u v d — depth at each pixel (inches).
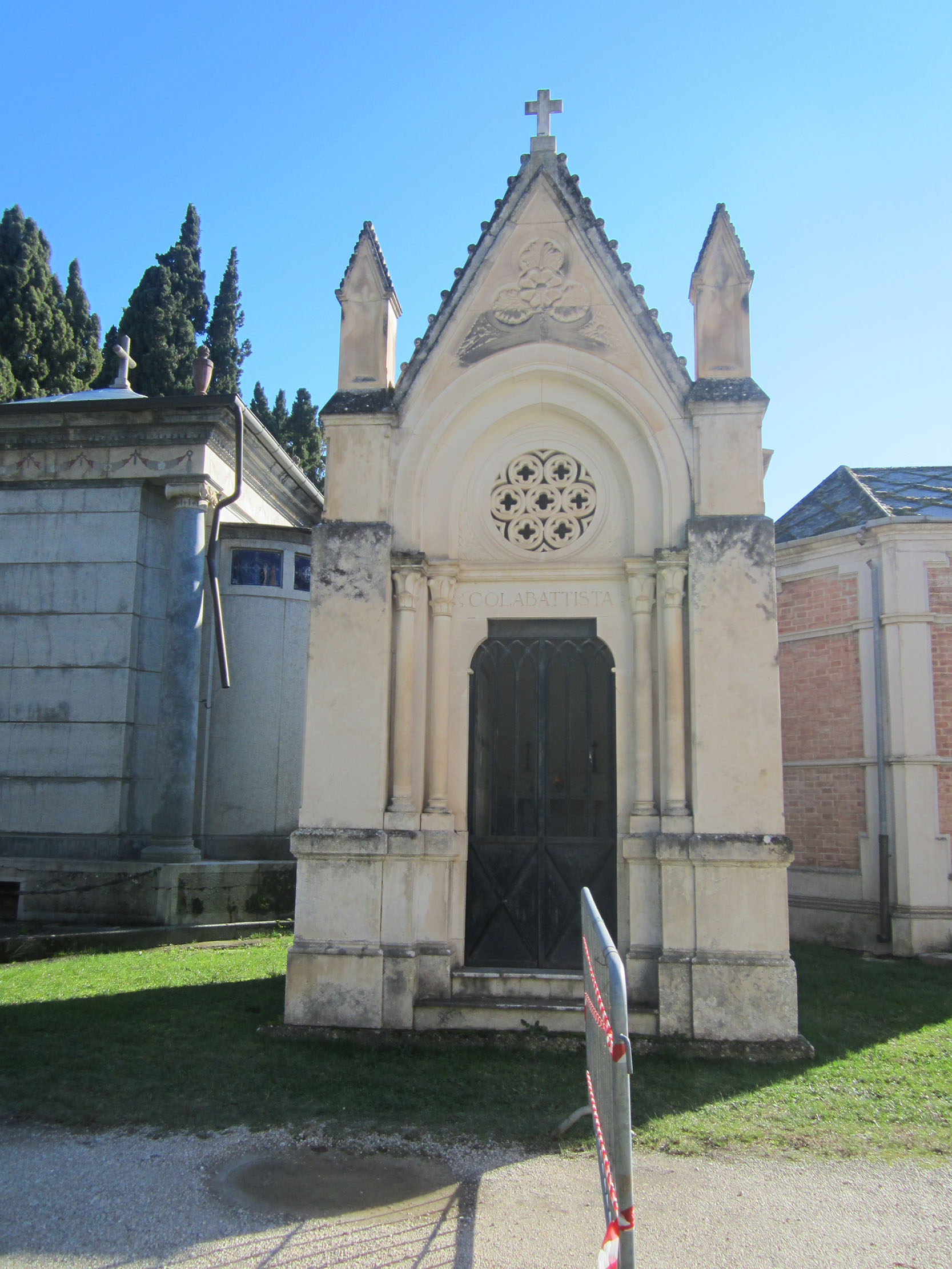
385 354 343.9
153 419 532.4
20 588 537.0
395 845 307.6
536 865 324.5
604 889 320.2
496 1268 164.7
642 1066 273.7
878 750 480.7
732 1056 280.8
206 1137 222.2
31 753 522.9
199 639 527.8
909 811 463.8
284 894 518.3
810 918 505.0
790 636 531.8
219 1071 266.2
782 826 296.5
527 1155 212.8
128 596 528.7
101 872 490.3
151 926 480.7
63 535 538.3
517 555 335.0
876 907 475.2
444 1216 184.1
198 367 538.0
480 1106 241.4
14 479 544.1
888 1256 171.0
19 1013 328.2
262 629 573.3
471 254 343.6
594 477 335.9
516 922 322.0
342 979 301.4
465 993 305.6
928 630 476.4
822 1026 320.5
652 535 325.1
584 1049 286.0
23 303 1132.5
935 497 518.6
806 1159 212.5
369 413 334.0
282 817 564.4
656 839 301.7
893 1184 200.1
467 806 325.4
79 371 1210.6
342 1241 174.1
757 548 310.5
